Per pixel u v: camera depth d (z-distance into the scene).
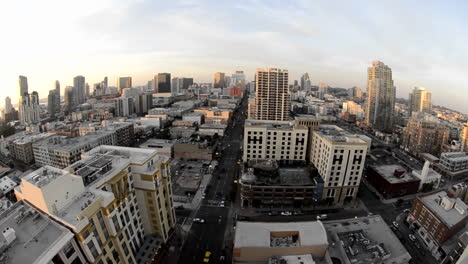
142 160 77.50
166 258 91.12
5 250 47.00
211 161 188.75
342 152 121.38
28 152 190.12
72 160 168.12
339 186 127.62
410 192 145.00
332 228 80.81
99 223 57.16
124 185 72.06
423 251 101.88
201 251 95.56
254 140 150.12
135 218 79.31
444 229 95.94
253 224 75.12
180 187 146.25
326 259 68.69
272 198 124.88
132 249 77.44
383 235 79.31
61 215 52.84
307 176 134.50
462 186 129.38
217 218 116.38
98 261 56.47
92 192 60.03
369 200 137.88
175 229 100.44
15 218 55.38
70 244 50.78
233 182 152.50
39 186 51.25
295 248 68.69
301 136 149.12
